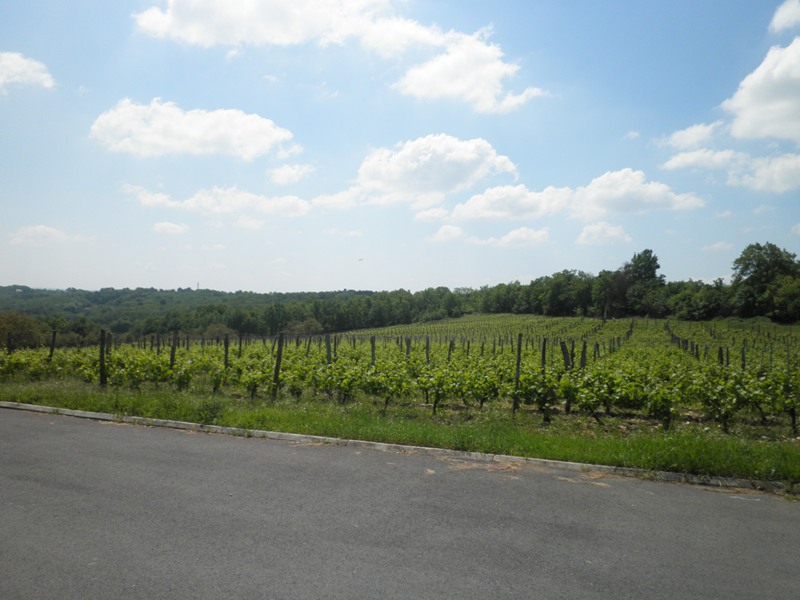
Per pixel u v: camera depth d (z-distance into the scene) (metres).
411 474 6.46
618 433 10.21
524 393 11.91
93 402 10.62
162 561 3.99
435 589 3.64
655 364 19.03
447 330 73.12
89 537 4.42
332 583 3.69
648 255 107.50
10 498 5.37
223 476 6.25
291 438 8.34
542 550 4.36
